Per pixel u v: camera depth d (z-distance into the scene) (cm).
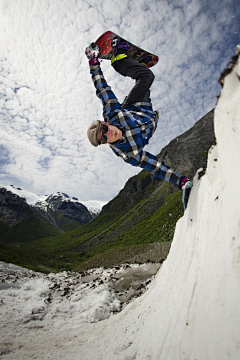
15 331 272
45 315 341
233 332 64
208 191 140
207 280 91
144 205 7444
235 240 78
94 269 666
